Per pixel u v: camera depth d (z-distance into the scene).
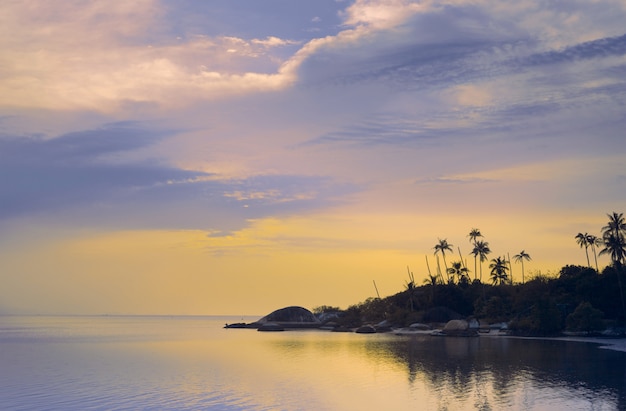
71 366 75.81
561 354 84.62
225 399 46.88
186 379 60.28
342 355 89.94
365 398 46.69
